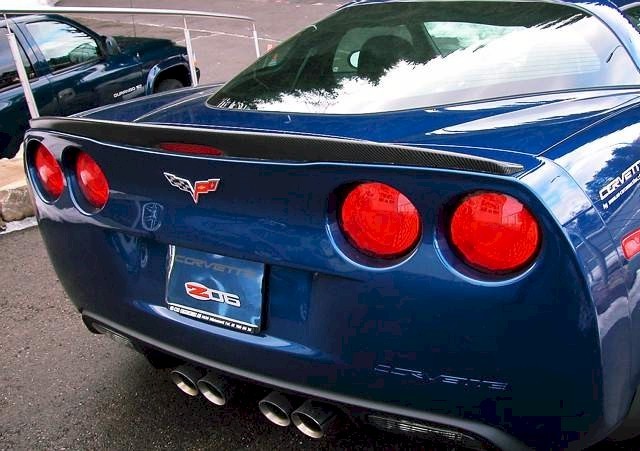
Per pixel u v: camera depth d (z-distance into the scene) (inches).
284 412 74.4
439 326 60.5
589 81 80.0
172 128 68.7
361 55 91.6
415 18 96.7
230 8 644.7
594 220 58.7
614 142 66.7
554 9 91.1
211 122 83.4
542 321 57.2
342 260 63.2
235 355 73.0
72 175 82.4
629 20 90.2
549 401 60.5
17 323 126.6
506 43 86.2
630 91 78.7
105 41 247.1
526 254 56.8
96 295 84.7
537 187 56.1
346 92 84.1
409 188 58.9
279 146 62.6
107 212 78.5
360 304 63.4
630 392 65.6
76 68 235.0
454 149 64.4
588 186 60.3
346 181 61.3
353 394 67.6
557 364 58.5
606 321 58.2
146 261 79.1
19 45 219.3
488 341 59.3
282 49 104.5
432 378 62.9
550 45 84.4
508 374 60.1
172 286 76.9
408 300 60.9
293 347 68.8
